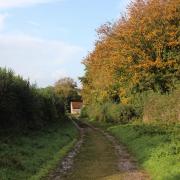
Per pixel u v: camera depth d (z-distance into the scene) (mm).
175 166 18797
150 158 22953
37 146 28844
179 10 48312
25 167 20891
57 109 67188
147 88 50344
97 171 21828
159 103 44719
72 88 160125
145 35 48844
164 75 48281
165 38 48000
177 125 35938
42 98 49250
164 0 49938
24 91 37688
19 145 27391
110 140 39781
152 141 28391
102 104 75750
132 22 50344
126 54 50312
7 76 34750
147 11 49344
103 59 65125
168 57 48250
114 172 21297
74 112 152125
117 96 67562
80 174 21078
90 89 87312
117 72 53000
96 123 73875
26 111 38062
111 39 61281
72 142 37438
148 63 48562
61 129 47906
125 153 28859
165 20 48312
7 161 20469
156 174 19094
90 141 39406
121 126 50688
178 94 40938
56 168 22891
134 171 21344
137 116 57250
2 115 32031
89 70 83375
